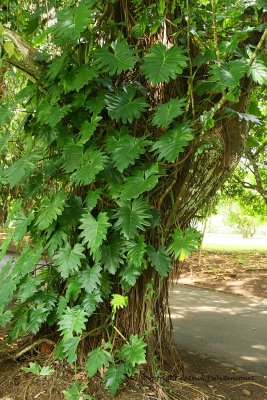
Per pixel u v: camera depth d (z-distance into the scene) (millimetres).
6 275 2855
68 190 2748
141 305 2709
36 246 2658
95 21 2732
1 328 3781
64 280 2820
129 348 2471
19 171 2498
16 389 2521
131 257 2418
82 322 2438
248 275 7613
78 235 2662
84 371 2590
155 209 2572
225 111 2512
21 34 3398
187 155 2561
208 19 2895
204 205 2908
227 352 3639
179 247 2463
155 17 2600
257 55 2617
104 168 2385
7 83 3943
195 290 6535
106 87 2576
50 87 2611
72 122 2629
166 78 2254
